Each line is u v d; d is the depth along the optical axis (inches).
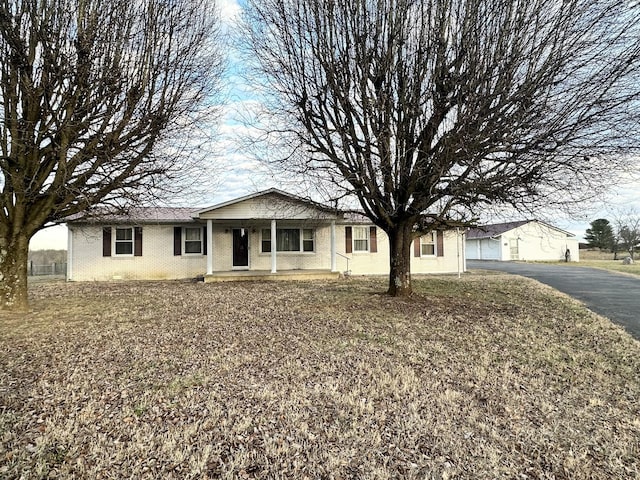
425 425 142.3
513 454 125.0
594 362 218.2
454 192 335.0
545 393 175.3
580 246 1823.3
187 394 167.3
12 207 335.0
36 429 135.0
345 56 335.6
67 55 301.9
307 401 160.9
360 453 123.6
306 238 724.7
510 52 292.2
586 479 112.6
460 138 299.0
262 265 705.6
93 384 177.6
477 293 475.2
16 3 293.1
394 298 409.4
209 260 622.8
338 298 422.9
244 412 150.8
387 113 330.3
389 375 191.5
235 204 627.2
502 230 1334.9
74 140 320.2
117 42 323.3
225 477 110.0
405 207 385.1
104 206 389.1
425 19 323.6
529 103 289.9
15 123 301.6
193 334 271.9
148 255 678.5
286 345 244.8
